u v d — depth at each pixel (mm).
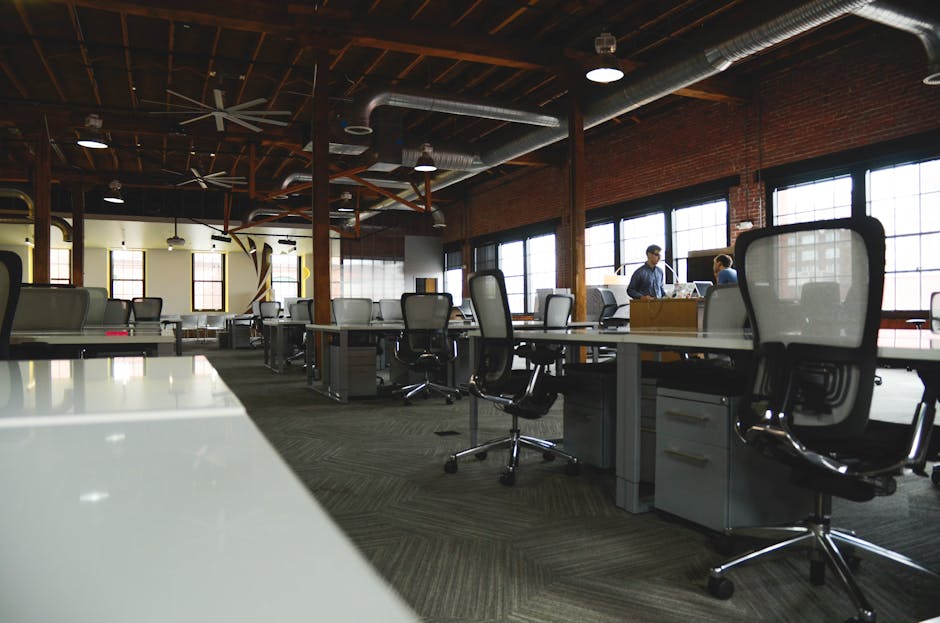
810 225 1826
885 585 1923
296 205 15633
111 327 5199
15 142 11461
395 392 5910
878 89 7125
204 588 171
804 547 1951
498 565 2082
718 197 9094
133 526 228
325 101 6980
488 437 4176
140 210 14773
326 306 7094
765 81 8336
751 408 1982
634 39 7773
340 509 2680
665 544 2270
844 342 1768
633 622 1696
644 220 10570
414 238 17391
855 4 5070
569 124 7820
